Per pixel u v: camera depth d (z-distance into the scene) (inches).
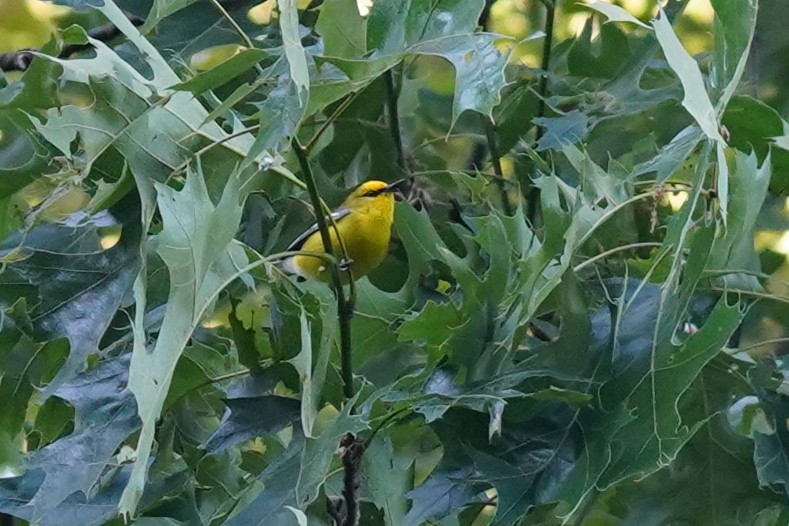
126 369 202.7
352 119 301.0
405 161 305.6
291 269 280.8
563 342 192.1
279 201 280.4
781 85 293.3
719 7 183.6
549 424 188.2
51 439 237.0
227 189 162.9
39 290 186.7
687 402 227.8
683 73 166.7
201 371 211.6
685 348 178.5
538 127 304.8
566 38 337.1
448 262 194.7
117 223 191.8
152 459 211.2
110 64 179.2
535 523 217.5
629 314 192.9
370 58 172.7
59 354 227.5
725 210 171.5
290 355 203.6
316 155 302.2
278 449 242.1
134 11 281.6
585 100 290.7
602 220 203.6
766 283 260.8
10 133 251.6
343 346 194.7
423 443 268.2
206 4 279.7
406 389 192.7
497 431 177.6
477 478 183.3
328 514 203.6
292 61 151.1
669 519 225.6
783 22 290.5
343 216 287.1
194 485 209.6
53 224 200.8
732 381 226.2
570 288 193.0
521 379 186.1
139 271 185.2
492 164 306.3
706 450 226.4
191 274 160.4
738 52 184.2
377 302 236.2
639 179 275.9
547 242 191.8
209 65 344.5
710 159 188.5
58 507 202.4
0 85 268.2
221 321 284.2
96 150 182.2
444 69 342.6
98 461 192.7
